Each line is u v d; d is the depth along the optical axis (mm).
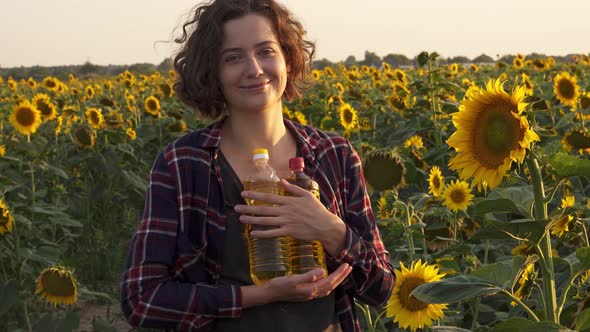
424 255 4492
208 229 2521
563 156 2359
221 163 2586
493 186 2418
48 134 11438
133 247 2523
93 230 8844
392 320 4348
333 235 2439
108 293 7426
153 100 11828
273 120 2643
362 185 2746
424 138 8711
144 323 2443
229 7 2537
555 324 2418
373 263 2586
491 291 2451
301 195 2430
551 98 8977
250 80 2527
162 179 2541
